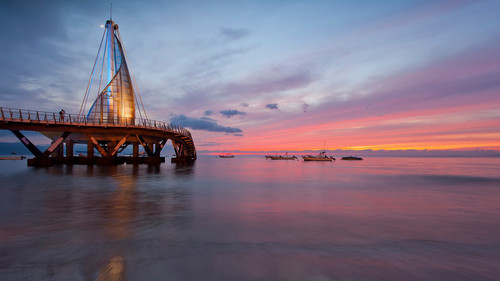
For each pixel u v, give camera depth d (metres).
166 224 9.09
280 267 5.56
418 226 9.41
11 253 6.26
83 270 5.35
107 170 34.25
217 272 5.28
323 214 11.12
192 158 93.81
